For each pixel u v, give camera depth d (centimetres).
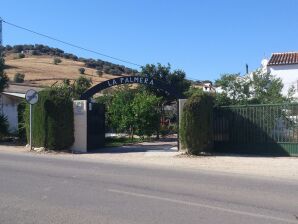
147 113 3089
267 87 2950
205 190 1131
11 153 2170
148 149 2478
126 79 2505
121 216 841
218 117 2261
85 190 1101
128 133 3256
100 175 1372
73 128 2352
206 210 898
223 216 851
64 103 2308
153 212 875
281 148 2111
